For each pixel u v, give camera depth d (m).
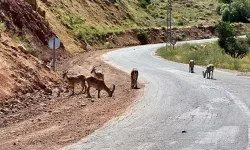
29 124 12.61
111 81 24.69
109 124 12.69
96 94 19.31
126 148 9.96
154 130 11.90
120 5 85.62
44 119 13.38
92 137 11.02
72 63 33.88
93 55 45.53
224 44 69.88
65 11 58.50
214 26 101.06
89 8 69.69
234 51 67.75
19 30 30.92
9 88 15.97
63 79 21.69
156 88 21.31
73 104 16.31
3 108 14.30
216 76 27.42
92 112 14.73
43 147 10.02
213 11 114.00
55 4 56.59
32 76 18.64
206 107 15.62
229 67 34.88
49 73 21.12
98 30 63.75
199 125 12.56
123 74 28.84
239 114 14.23
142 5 99.94
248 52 68.44
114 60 40.41
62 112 14.62
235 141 10.61
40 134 11.37
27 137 11.02
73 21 58.09
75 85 21.25
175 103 16.59
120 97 18.48
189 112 14.63
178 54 48.50
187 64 38.00
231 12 109.94
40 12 41.75
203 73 26.53
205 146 10.16
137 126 12.43
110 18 76.38
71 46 47.84
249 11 112.44
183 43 72.06
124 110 15.12
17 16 32.22
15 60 18.52
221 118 13.59
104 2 79.00
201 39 90.69
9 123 12.70
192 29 94.50
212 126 12.41
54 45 23.27
